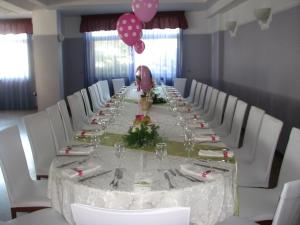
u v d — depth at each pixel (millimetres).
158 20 8914
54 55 8008
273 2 5176
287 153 2402
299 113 4375
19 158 2533
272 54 5277
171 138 2814
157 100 4758
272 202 2303
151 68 9258
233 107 4195
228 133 4156
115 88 8438
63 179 2018
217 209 1976
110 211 1278
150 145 2504
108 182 1926
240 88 7109
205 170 2059
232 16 7629
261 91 5824
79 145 2613
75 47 9383
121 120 3568
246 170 2914
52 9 7777
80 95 5152
